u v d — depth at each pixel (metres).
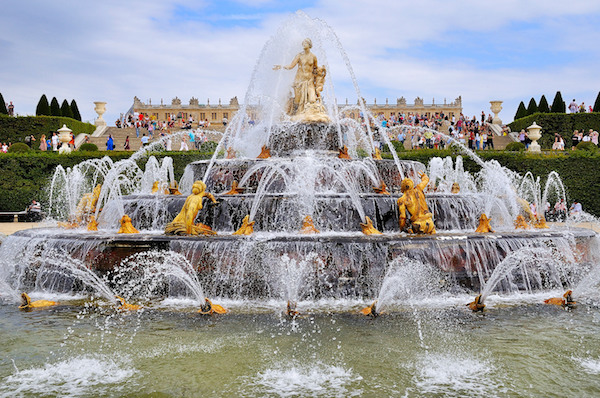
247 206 10.02
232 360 5.30
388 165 12.96
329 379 4.84
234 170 12.45
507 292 8.20
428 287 7.87
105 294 8.01
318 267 7.68
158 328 6.34
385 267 7.76
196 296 7.73
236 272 7.72
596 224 21.56
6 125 36.16
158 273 7.88
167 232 8.34
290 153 14.10
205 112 65.94
